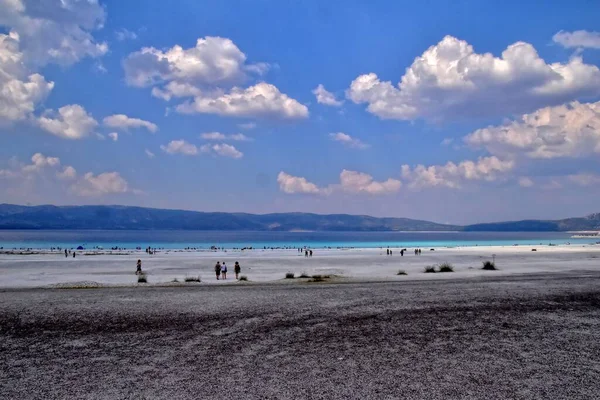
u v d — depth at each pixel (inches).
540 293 895.7
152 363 435.2
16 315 687.1
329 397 340.5
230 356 457.1
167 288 1085.8
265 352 471.2
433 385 365.7
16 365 433.1
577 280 1183.6
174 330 578.6
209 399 339.3
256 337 537.0
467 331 561.3
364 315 669.3
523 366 415.8
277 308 735.1
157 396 346.6
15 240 7637.8
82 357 458.3
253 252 3631.9
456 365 420.2
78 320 645.9
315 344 502.3
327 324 607.2
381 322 618.2
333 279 1347.2
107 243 6545.3
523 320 626.8
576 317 647.8
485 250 3988.7
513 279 1237.1
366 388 359.6
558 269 1749.5
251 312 700.0
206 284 1229.1
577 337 529.3
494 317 648.4
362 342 509.7
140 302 811.4
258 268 1979.6
